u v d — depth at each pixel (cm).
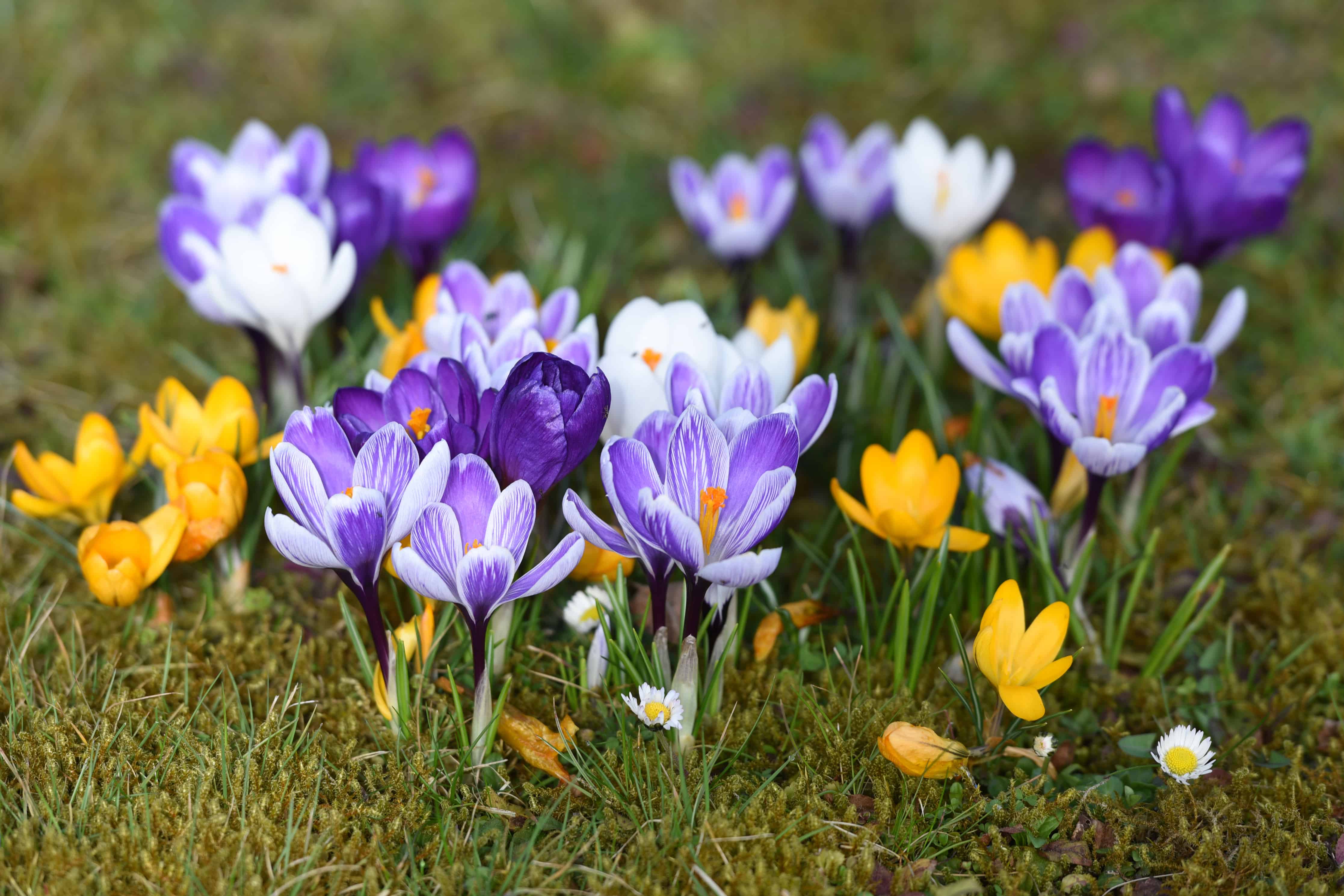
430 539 105
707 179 163
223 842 108
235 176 125
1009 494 116
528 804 111
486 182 158
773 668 115
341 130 167
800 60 189
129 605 116
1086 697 116
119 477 116
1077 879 108
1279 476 129
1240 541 124
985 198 129
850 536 122
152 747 111
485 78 179
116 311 138
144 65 170
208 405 117
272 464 106
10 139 153
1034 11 196
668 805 109
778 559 105
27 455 115
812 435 110
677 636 113
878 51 191
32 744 110
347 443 107
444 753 111
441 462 105
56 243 142
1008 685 108
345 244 120
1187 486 128
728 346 114
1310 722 115
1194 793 112
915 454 113
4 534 122
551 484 108
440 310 116
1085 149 128
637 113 176
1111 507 122
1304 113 168
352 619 113
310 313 120
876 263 148
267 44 179
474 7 190
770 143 171
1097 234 125
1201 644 119
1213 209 126
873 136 134
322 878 107
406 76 178
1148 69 183
